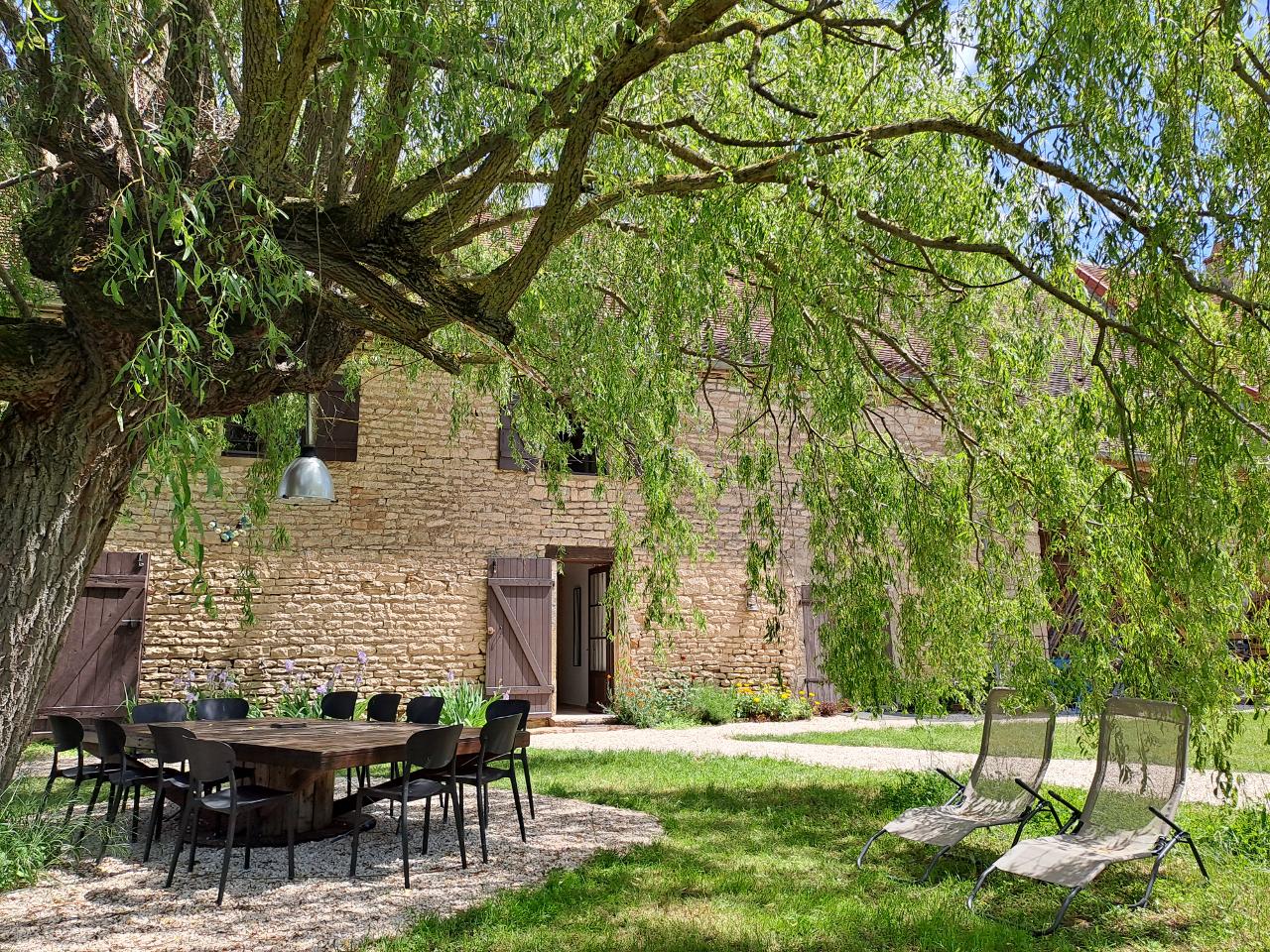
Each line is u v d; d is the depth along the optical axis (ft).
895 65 16.11
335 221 13.44
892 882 14.60
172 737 15.48
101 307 12.77
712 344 17.66
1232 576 13.94
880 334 16.42
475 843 17.49
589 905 13.30
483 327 13.61
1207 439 12.78
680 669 39.17
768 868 15.42
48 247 13.28
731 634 39.88
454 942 11.79
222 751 14.47
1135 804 14.29
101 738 17.34
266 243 11.03
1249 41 14.56
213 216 11.84
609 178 16.19
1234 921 12.41
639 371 18.16
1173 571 13.12
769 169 13.70
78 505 13.70
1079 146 13.38
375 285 13.29
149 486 31.99
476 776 16.65
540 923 12.55
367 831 18.38
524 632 37.14
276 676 33.86
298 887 14.49
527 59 14.08
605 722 38.06
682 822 19.10
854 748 30.76
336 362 16.71
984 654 16.58
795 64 17.38
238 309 13.65
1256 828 16.40
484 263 22.71
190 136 11.97
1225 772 14.21
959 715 41.37
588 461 39.17
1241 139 13.21
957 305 17.33
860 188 13.99
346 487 35.60
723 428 38.37
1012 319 18.45
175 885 14.57
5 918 12.83
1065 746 30.91
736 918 12.69
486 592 37.01
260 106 12.34
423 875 15.23
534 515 38.06
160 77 13.30
